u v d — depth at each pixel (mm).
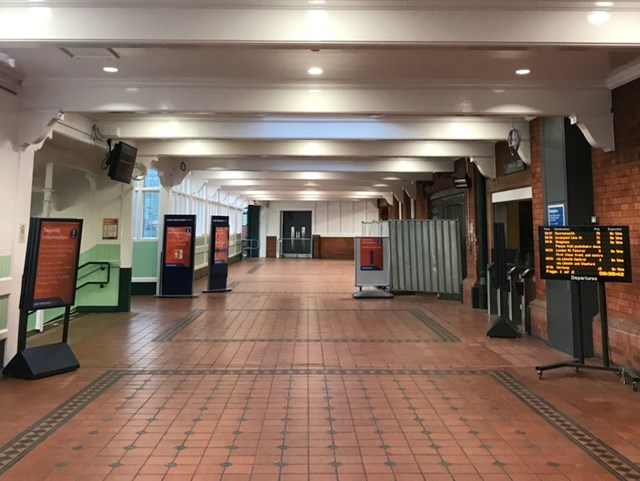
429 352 5816
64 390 4367
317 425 3568
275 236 26359
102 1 3396
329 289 12430
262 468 2910
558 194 5836
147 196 11812
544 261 4828
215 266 11766
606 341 4750
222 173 13609
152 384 4539
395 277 10977
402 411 3863
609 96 5191
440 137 6938
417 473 2857
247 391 4336
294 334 6844
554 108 5184
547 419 3705
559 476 2822
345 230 25859
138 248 11406
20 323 4824
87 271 8789
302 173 13078
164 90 5273
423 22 3438
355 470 2891
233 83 5195
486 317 8320
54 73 5020
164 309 9125
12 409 3885
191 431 3451
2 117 5000
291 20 3420
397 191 16562
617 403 4059
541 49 3553
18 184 5258
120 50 4367
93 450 3150
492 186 8719
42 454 3092
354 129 6953
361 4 3422
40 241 4930
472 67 4703
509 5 3438
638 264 4824
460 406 3982
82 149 7660
